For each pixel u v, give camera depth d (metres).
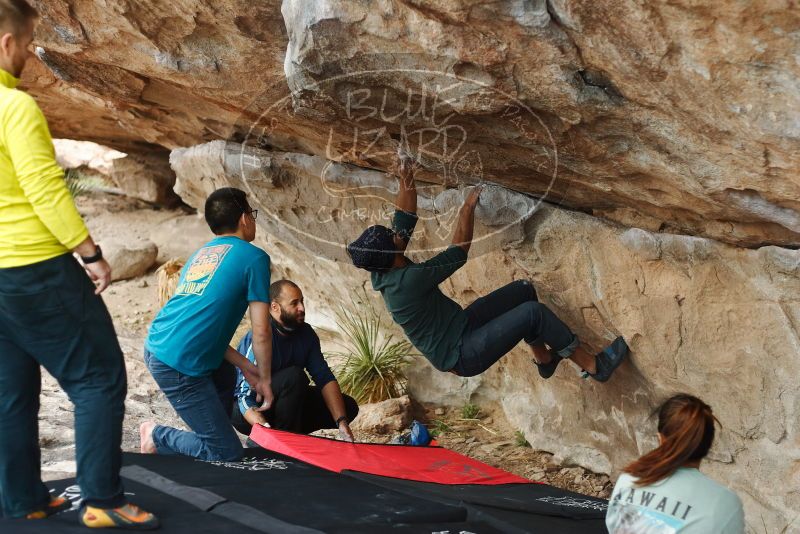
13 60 2.71
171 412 5.79
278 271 7.64
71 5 4.34
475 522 3.54
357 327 7.01
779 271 3.74
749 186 3.25
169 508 3.27
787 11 2.38
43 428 4.86
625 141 3.40
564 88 3.07
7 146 2.61
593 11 2.66
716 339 4.14
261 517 3.18
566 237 4.52
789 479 4.09
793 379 3.92
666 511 2.82
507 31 2.86
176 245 10.56
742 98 2.77
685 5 2.49
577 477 5.56
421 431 5.03
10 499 2.97
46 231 2.70
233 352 4.25
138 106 5.91
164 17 4.14
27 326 2.75
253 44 4.10
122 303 8.91
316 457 4.34
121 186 11.41
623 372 4.87
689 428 2.85
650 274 4.26
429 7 2.85
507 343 4.50
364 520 3.32
